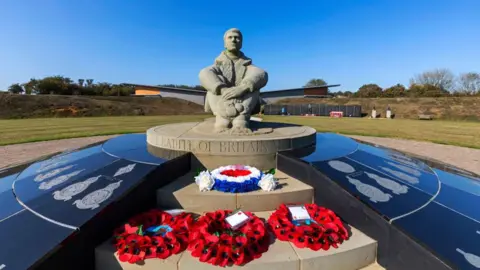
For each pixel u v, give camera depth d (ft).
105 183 11.57
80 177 12.59
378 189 11.39
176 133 17.11
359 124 72.49
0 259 7.44
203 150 14.85
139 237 9.02
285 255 8.63
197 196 11.64
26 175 14.34
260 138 15.19
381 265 9.35
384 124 73.10
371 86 186.09
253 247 8.71
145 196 11.58
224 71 19.20
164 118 91.30
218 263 8.18
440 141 39.01
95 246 9.10
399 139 42.04
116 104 130.21
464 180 14.46
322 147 17.47
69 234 8.12
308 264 8.53
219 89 17.84
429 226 9.12
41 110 107.04
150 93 169.78
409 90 165.27
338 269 8.91
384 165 14.73
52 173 13.80
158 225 9.99
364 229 10.05
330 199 11.64
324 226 9.77
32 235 8.36
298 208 10.94
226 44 19.39
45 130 50.65
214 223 9.53
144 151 16.78
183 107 153.99
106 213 9.52
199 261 8.27
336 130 54.44
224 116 17.44
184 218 10.26
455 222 9.58
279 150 15.35
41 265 7.06
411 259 8.17
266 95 143.64
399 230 8.55
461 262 7.57
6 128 54.70
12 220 9.39
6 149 31.37
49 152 29.48
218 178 12.33
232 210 11.48
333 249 8.98
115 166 13.75
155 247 8.61
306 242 9.01
